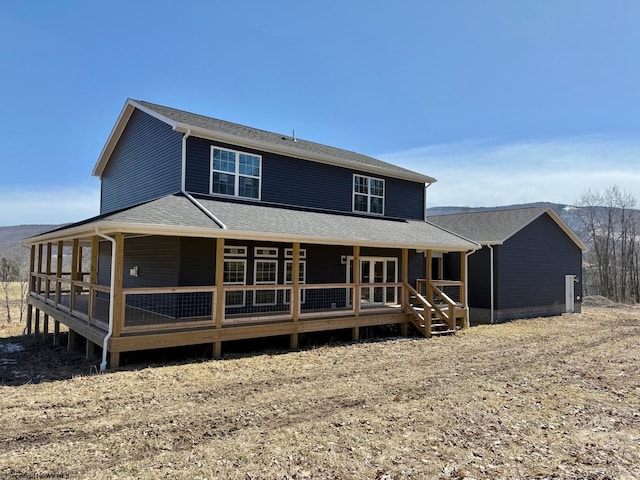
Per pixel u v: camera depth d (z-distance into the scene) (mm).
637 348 12297
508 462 4703
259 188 13594
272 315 11227
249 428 5469
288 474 4258
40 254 15602
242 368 8789
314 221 13047
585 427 5875
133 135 15586
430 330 13602
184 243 11680
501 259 18766
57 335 12953
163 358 9562
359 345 11930
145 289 8961
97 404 6324
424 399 6891
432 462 4633
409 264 17500
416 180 18594
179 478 4113
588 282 39844
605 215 37875
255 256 13164
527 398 7141
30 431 5246
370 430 5496
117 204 16891
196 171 12344
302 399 6727
